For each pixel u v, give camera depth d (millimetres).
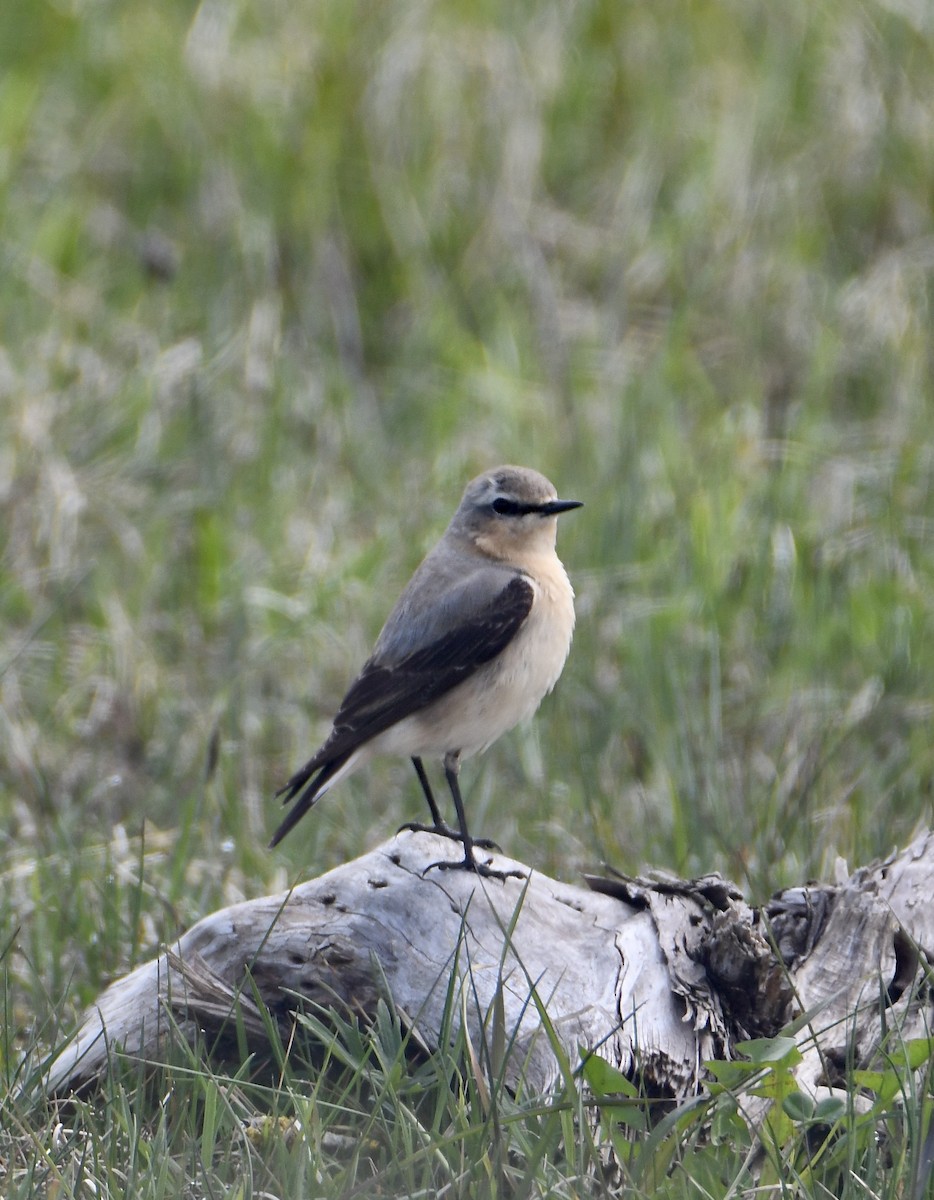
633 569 13672
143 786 11969
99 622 13836
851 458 15102
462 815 8461
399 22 18156
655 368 15859
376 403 16406
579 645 12859
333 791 11562
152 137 17875
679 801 10391
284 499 14883
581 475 14953
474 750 9141
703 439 15391
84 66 18453
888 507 14117
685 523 14070
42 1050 8094
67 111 18156
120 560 14289
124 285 17016
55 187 17641
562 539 14234
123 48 18516
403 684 8891
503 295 17188
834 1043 7445
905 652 12281
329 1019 7570
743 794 10602
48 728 12609
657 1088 7453
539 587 9148
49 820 11289
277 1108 6801
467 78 17969
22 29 18750
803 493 14609
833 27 18094
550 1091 7094
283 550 14391
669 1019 7598
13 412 15242
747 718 12016
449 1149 6500
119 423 15359
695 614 13008
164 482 15023
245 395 15859
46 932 9461
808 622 12953
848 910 7945
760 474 14750
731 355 16453
